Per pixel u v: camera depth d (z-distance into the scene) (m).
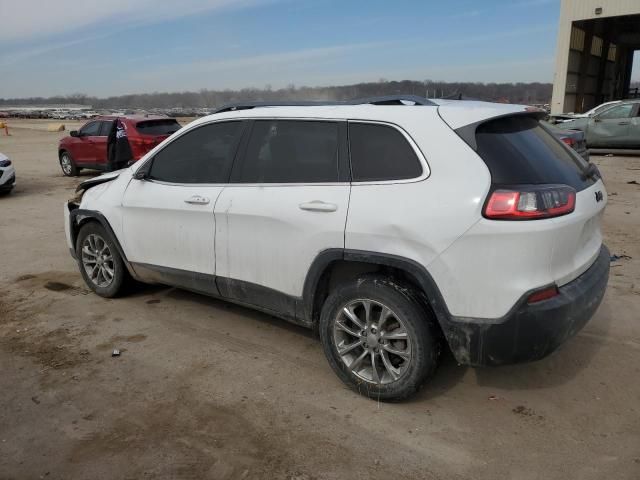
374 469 2.68
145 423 3.08
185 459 2.77
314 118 3.47
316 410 3.18
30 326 4.44
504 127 3.07
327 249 3.22
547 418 3.06
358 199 3.12
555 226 2.72
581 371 3.54
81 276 5.69
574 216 2.85
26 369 3.72
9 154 21.50
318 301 3.47
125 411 3.20
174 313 4.64
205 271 4.01
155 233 4.29
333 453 2.80
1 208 9.80
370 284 3.10
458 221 2.78
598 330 4.09
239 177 3.78
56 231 7.88
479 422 3.04
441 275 2.85
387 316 3.09
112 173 5.15
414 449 2.82
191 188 4.04
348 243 3.12
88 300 4.99
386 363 3.15
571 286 2.91
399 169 3.05
